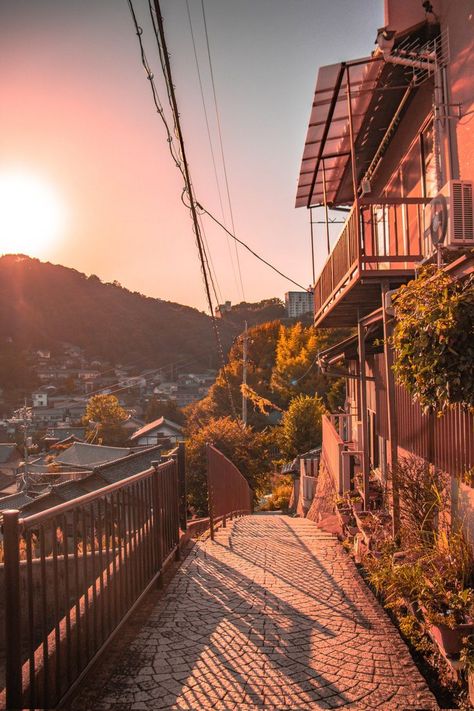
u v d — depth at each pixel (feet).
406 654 11.94
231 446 94.38
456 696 11.18
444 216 17.72
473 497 14.02
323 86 23.18
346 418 53.57
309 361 132.26
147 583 15.51
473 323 11.98
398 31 21.39
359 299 26.45
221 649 12.26
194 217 27.37
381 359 31.27
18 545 8.09
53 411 353.72
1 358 423.23
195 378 387.96
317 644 12.53
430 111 24.23
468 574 12.69
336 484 37.14
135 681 10.68
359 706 9.75
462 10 19.65
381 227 34.86
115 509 12.94
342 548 23.72
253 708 9.66
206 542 25.07
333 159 33.04
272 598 16.07
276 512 81.46
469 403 12.17
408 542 16.51
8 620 7.90
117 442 232.32
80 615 10.55
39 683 8.70
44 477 135.33
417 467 18.31
